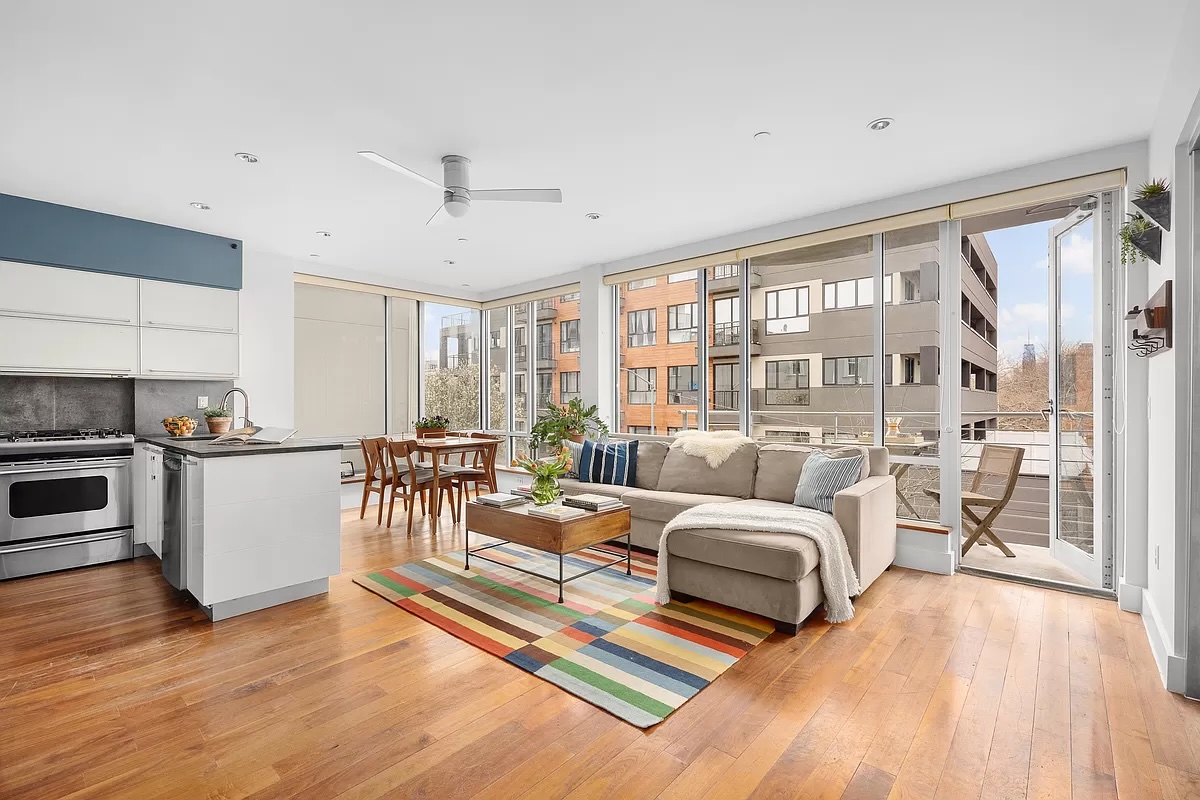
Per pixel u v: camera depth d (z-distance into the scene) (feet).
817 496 11.75
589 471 16.33
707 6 6.69
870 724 6.77
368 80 8.23
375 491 20.53
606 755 6.20
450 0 6.53
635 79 8.28
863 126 9.73
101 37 7.14
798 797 5.54
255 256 17.19
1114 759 6.12
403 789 5.66
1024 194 11.36
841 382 14.51
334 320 20.31
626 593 11.23
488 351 24.79
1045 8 6.78
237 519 9.99
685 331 17.71
